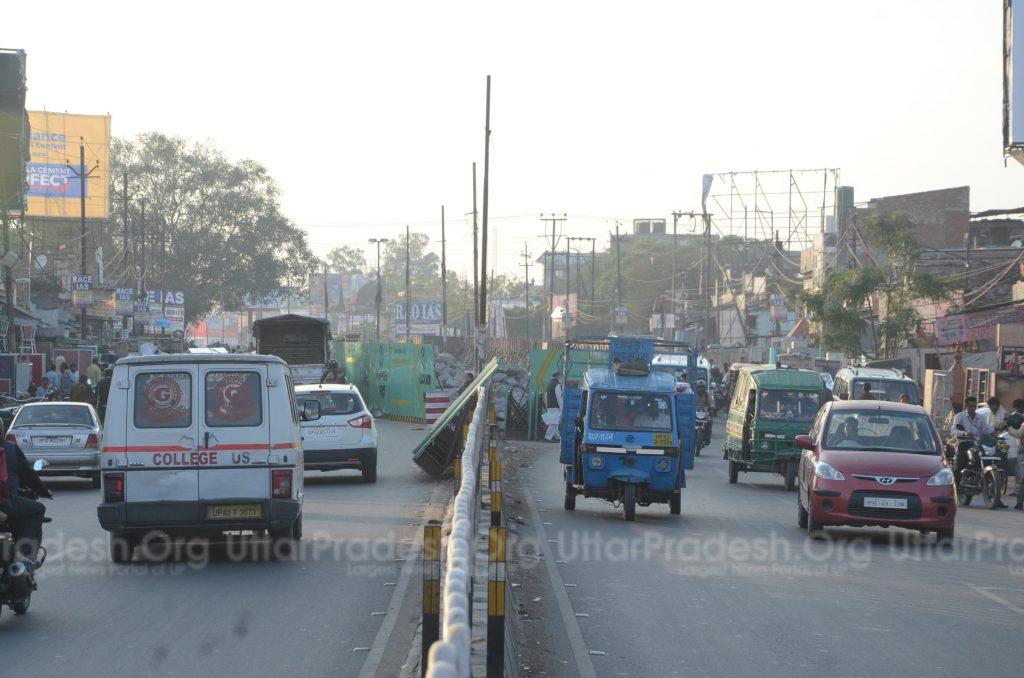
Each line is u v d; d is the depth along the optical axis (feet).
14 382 183.62
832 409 78.79
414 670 35.65
